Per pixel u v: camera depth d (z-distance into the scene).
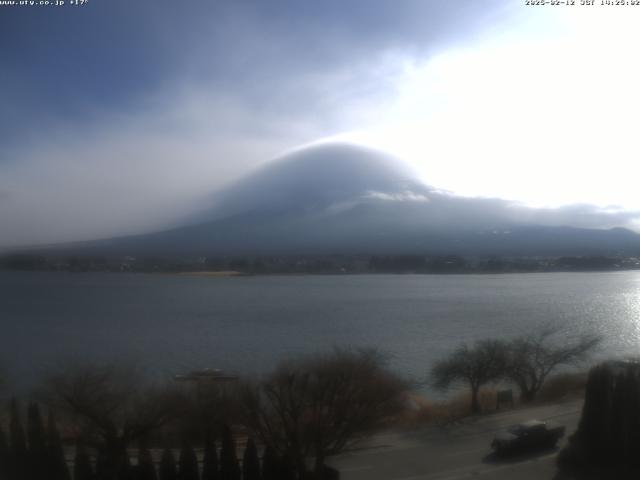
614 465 20.03
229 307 105.56
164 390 24.44
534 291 128.88
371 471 20.44
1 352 56.28
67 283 171.50
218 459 19.70
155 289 150.88
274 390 21.89
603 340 51.88
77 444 18.58
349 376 22.86
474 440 23.69
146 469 17.72
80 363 39.09
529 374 34.44
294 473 18.84
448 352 49.47
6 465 17.58
